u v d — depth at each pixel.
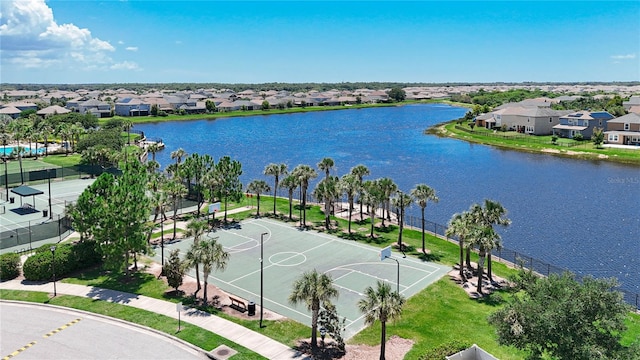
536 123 176.00
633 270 60.84
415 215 85.06
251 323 42.72
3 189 94.69
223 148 166.75
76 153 141.75
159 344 38.44
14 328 40.47
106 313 43.47
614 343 32.41
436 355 34.50
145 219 52.66
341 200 90.44
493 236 50.56
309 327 42.59
